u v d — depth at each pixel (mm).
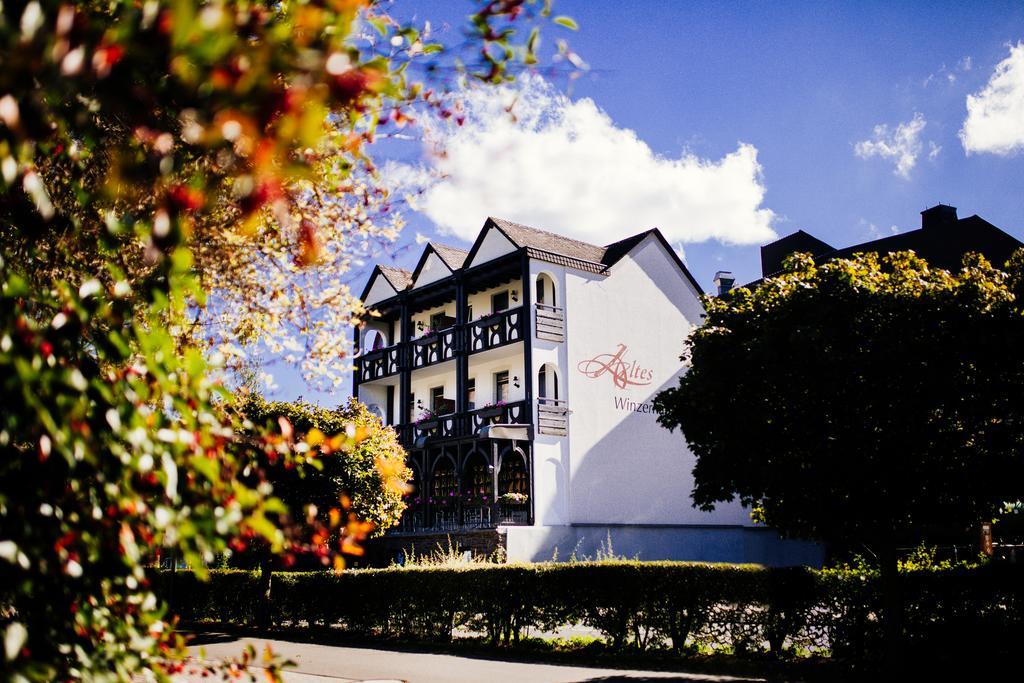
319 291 6148
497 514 23672
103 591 2863
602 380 26781
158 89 1992
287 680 10258
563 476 25016
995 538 19453
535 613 13695
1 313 2346
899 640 10078
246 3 2182
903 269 10984
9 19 1864
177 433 2461
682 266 30297
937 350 9508
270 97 1954
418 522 26859
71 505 2645
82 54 1804
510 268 26609
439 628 15070
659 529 26703
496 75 2760
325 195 5184
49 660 2701
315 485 16156
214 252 5113
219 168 2279
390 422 32469
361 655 13023
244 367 5961
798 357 10109
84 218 3549
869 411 9867
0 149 1986
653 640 12562
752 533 29188
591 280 27359
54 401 2314
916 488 9766
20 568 2584
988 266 10602
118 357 2502
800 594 11344
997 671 9766
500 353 27141
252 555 18109
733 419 10539
